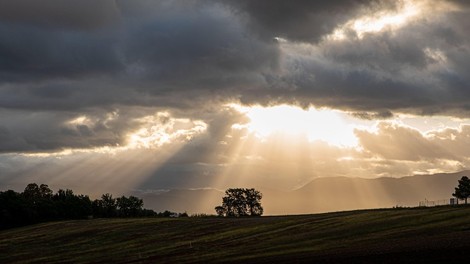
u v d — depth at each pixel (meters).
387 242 58.19
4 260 98.19
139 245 97.62
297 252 61.12
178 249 84.38
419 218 75.19
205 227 113.12
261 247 72.19
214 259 65.38
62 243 114.25
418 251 47.84
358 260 47.88
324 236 73.44
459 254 44.09
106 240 111.31
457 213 74.31
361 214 94.75
